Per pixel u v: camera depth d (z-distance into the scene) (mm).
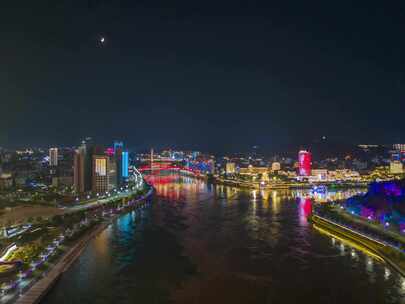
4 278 141000
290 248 195375
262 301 133000
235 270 162500
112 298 134750
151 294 138125
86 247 198125
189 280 151750
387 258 170125
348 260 174875
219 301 133000
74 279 152000
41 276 146000
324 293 138875
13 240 190375
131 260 176000
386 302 131375
